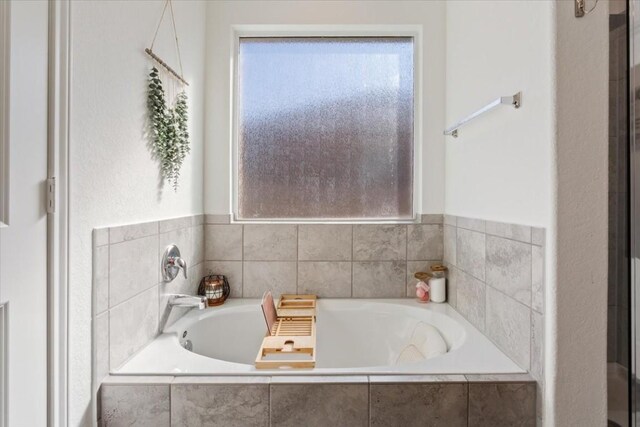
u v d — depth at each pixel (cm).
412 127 212
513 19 124
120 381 110
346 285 203
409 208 212
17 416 82
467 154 167
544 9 106
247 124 211
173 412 110
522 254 119
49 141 91
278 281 203
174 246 158
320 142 212
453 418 110
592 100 102
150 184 140
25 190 84
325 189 212
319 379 112
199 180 194
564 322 103
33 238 86
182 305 154
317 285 203
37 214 88
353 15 202
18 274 82
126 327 123
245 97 212
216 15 202
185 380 112
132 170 127
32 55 85
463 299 171
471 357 127
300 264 203
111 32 114
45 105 89
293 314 173
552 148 103
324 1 202
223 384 110
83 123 101
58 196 92
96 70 107
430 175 202
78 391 100
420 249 203
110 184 114
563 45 102
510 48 126
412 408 110
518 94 121
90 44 104
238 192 211
